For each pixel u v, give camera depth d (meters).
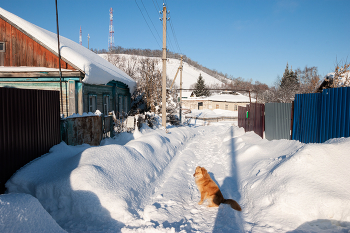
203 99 52.38
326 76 12.97
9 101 4.36
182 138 13.16
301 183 3.85
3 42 11.26
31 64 11.16
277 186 4.17
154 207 4.18
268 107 9.31
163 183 5.88
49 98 5.76
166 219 3.81
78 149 6.48
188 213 4.22
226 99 48.56
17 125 4.55
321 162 4.09
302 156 4.33
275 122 8.66
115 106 16.42
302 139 6.80
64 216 3.80
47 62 11.03
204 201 4.88
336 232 3.04
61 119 6.39
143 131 11.98
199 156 9.39
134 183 4.89
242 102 47.16
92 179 4.10
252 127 12.75
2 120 4.18
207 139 14.62
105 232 3.39
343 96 5.11
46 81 10.80
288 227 3.34
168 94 22.34
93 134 8.14
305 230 3.21
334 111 5.40
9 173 4.34
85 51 17.84
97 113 8.74
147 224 3.60
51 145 5.82
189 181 6.18
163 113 15.56
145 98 22.05
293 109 7.38
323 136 5.80
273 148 7.36
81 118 7.32
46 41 10.91
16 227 2.35
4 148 4.21
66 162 4.89
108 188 4.14
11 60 11.27
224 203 4.40
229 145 10.52
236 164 7.32
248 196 4.81
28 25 11.11
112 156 5.20
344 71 11.35
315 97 6.16
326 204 3.36
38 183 4.19
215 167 7.50
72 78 10.59
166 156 8.16
